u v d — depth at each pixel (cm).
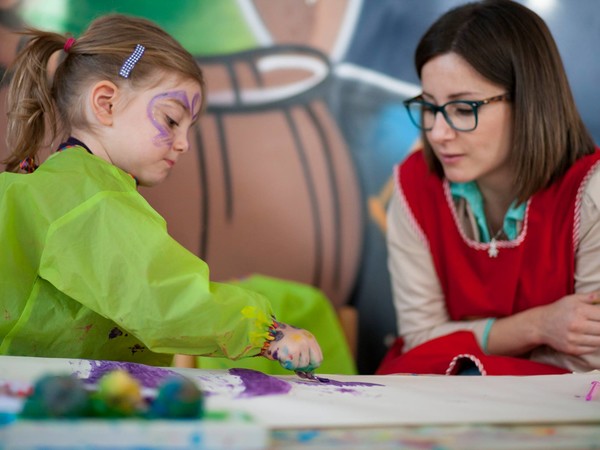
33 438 67
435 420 86
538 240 160
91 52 136
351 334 228
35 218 117
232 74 223
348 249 229
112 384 74
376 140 230
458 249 169
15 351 123
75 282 113
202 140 221
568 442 78
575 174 158
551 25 230
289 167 227
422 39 158
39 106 137
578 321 152
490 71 150
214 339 110
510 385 121
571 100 160
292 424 81
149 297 110
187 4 220
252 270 225
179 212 219
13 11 206
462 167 156
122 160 135
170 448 69
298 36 227
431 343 162
